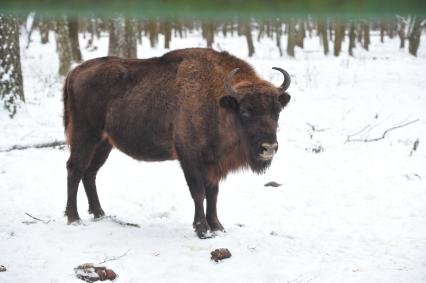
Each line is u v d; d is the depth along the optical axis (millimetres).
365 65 45062
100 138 10797
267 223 10867
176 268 7988
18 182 13609
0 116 19766
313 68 40938
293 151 17500
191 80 9805
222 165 9805
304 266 8234
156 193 13086
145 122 10156
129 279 7477
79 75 10773
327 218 11258
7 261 8039
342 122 22328
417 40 54188
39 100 24391
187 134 9680
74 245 8992
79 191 12984
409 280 7586
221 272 7875
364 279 7605
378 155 16891
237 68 9062
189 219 11164
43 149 17172
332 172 15148
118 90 10422
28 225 10141
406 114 23953
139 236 9648
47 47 57281
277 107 8789
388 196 12805
